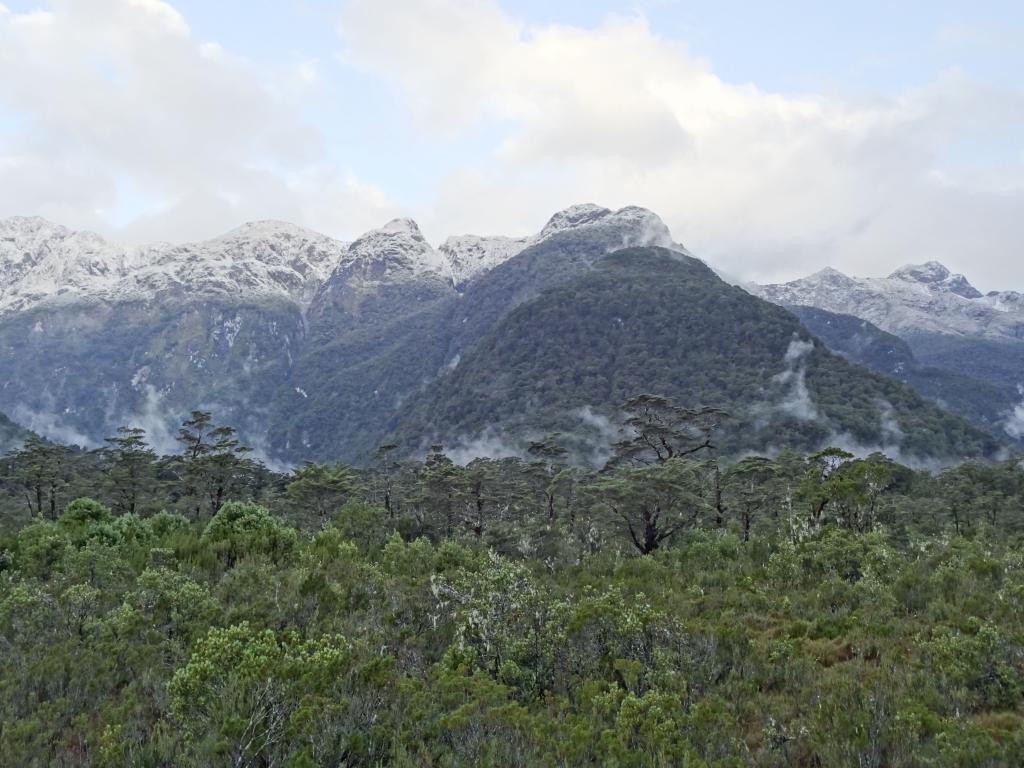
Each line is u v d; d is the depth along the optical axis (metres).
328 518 38.84
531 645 11.12
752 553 21.12
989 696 9.52
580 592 16.97
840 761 7.90
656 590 16.83
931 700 9.38
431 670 10.88
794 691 10.13
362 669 9.46
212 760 7.81
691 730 8.59
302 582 14.71
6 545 21.95
